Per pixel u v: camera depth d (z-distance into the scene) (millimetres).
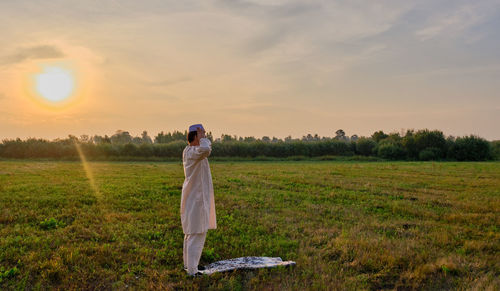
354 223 9203
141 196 12164
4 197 11070
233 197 12398
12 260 5762
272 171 25016
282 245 7113
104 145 52656
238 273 5570
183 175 20859
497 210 11180
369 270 5984
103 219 8742
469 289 5270
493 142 60281
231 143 58344
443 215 10438
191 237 5438
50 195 11766
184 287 5051
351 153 59844
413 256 6555
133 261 5977
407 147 54312
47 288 4934
